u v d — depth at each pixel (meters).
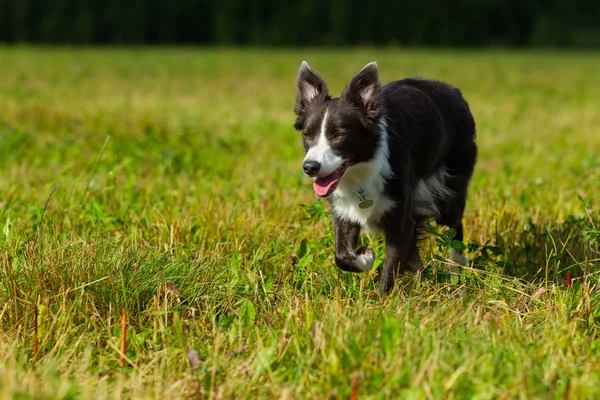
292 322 4.95
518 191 8.92
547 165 11.16
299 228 7.02
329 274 5.95
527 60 48.72
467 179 7.16
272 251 6.41
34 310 4.85
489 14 76.00
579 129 15.02
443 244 5.89
